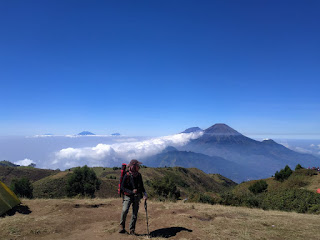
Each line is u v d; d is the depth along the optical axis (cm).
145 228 657
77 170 5909
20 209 838
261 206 1420
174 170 14438
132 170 587
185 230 629
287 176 3934
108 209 895
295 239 613
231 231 654
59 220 686
